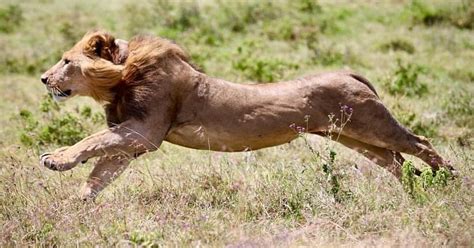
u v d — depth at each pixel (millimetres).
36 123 22016
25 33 37812
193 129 15523
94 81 15367
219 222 13711
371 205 14492
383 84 27016
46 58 32906
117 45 15828
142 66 15211
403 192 15023
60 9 42438
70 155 14523
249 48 34094
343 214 14000
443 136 21984
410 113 23125
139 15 39625
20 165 17016
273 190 15258
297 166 17156
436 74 30109
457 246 12352
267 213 14352
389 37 35719
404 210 13992
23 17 40312
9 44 35781
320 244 12727
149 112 15062
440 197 14438
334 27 37750
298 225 14062
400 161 16922
